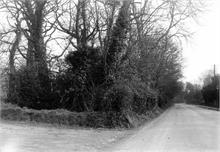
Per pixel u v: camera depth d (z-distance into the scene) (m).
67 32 31.23
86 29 29.59
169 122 28.94
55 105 27.06
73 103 26.30
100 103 24.75
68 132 18.72
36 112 23.05
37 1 30.23
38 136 15.91
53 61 28.02
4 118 22.84
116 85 24.77
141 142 14.99
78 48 26.86
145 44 30.62
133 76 27.33
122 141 15.68
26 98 27.17
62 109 24.72
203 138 16.09
